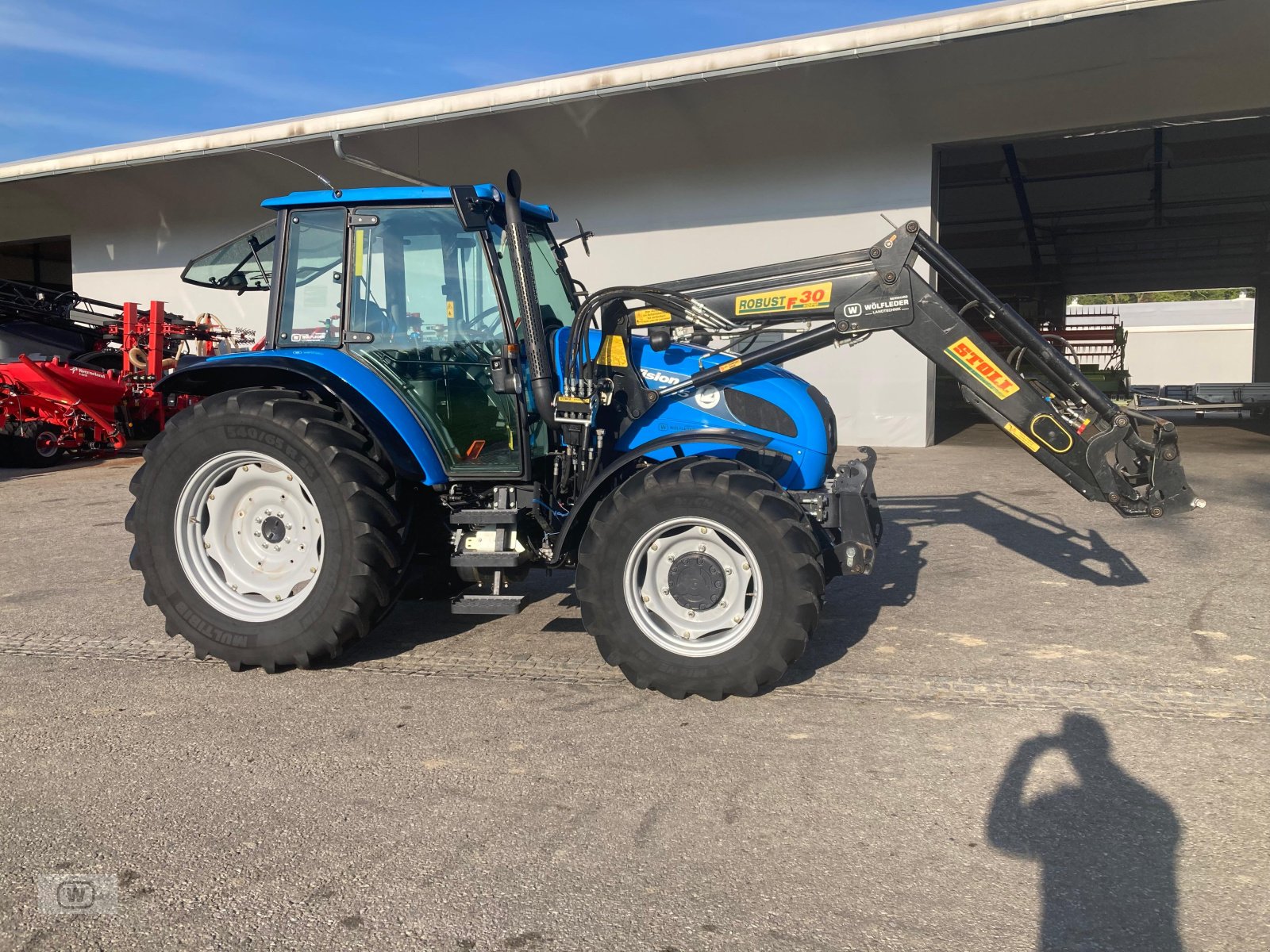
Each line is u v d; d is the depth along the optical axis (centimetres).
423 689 389
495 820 277
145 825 276
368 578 397
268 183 1539
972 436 1434
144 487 418
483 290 422
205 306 1644
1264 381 3025
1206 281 3011
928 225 1216
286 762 319
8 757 324
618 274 1363
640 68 1130
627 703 370
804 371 1276
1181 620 463
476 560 403
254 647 405
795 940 219
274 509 420
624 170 1338
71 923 229
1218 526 687
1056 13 962
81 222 1705
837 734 335
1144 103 1102
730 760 315
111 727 351
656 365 417
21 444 1198
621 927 225
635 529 372
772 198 1278
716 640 374
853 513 388
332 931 225
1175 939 217
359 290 429
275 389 423
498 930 224
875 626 464
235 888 243
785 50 1062
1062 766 305
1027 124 1159
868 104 1186
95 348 1400
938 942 217
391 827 274
